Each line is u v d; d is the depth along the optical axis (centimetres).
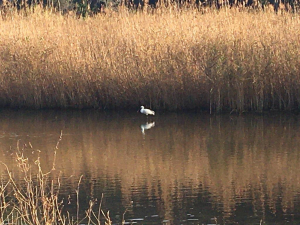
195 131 1536
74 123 1691
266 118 1670
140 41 1850
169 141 1440
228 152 1319
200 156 1292
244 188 1063
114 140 1467
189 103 1816
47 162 1273
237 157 1273
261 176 1134
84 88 1881
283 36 1772
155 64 1806
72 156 1321
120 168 1215
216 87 1759
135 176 1155
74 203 1000
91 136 1518
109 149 1380
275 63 1734
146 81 1811
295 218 912
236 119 1669
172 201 1000
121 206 981
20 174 1180
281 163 1217
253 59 1744
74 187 1089
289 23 1820
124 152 1348
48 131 1588
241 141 1412
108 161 1272
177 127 1591
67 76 1886
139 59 1828
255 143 1388
